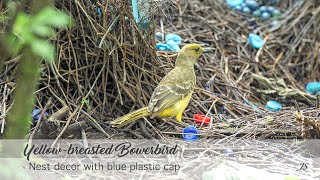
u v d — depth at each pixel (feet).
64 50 35.19
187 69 35.32
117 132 34.22
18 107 18.43
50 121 31.55
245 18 52.29
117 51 35.68
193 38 48.03
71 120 33.40
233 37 49.75
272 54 49.37
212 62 45.91
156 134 34.17
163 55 41.34
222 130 35.35
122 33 35.94
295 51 49.70
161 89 34.19
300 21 51.57
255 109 39.93
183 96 34.60
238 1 53.26
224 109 39.47
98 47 35.09
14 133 18.97
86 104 35.06
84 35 35.35
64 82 35.40
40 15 16.43
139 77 36.65
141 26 37.22
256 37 49.55
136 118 33.50
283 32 51.03
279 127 35.63
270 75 47.09
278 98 43.21
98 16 35.81
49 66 34.68
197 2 52.34
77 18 35.22
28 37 16.38
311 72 48.29
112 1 35.68
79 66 35.68
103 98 35.81
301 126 33.65
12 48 19.74
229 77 44.65
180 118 35.22
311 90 44.91
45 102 34.86
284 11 53.26
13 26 18.71
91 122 34.04
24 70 17.53
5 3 31.73
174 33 47.91
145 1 37.06
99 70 36.11
